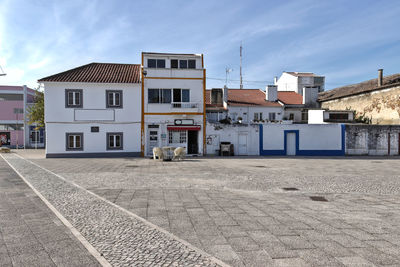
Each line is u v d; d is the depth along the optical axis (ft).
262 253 12.16
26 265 10.98
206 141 76.07
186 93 75.56
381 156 75.77
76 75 73.41
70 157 70.23
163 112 74.08
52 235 14.35
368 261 11.38
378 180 33.88
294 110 110.42
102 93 71.77
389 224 16.47
